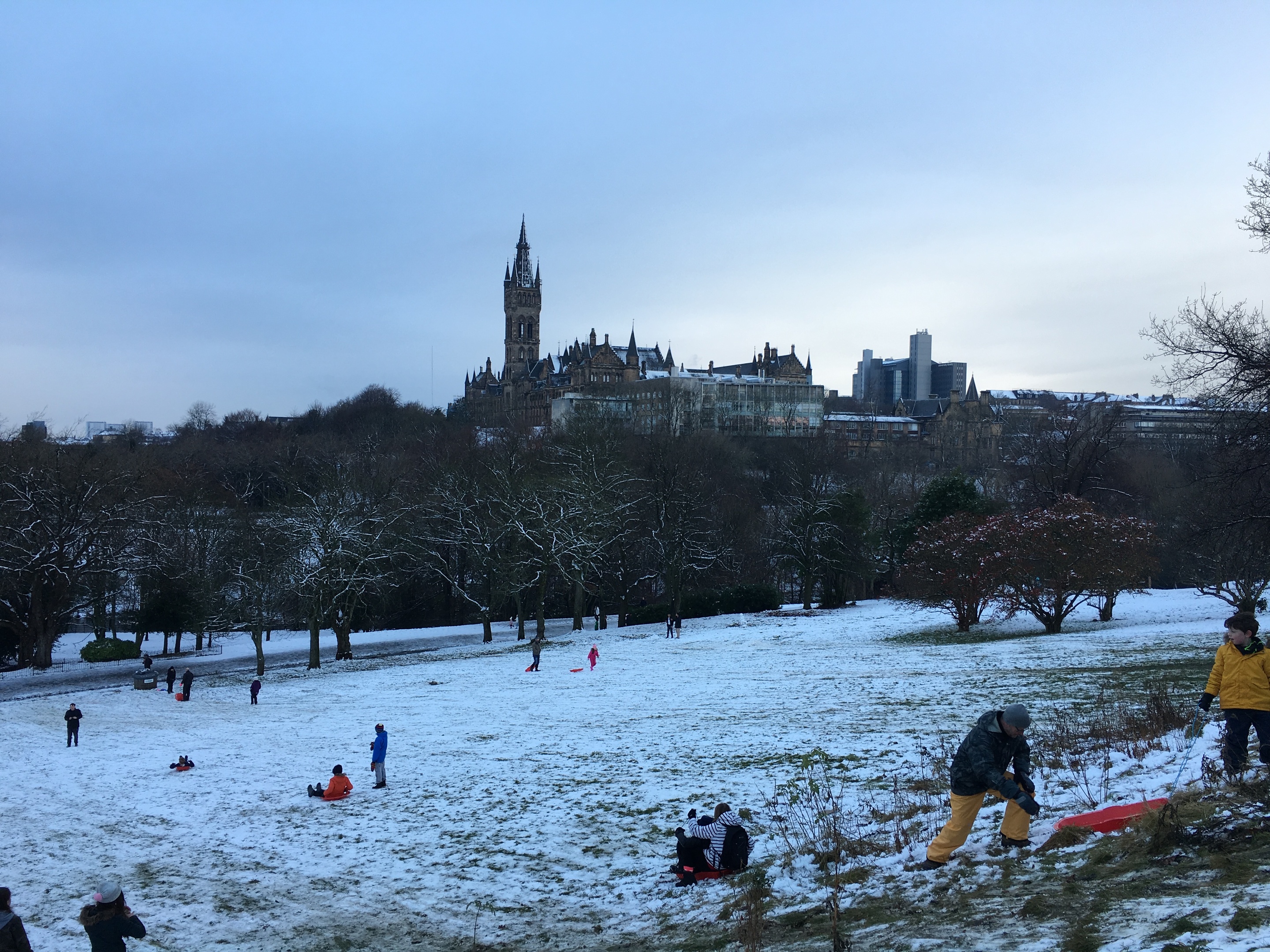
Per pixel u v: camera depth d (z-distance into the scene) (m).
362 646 69.44
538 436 111.62
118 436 139.50
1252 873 8.04
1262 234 31.69
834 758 19.11
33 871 18.12
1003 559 44.56
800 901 11.08
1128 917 7.56
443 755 25.33
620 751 22.81
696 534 73.06
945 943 7.97
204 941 13.27
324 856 17.12
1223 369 33.34
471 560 77.44
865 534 71.50
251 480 98.06
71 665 67.00
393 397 187.75
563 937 11.80
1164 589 69.69
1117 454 81.12
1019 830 10.62
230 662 65.94
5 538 61.56
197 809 22.23
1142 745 15.01
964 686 27.02
